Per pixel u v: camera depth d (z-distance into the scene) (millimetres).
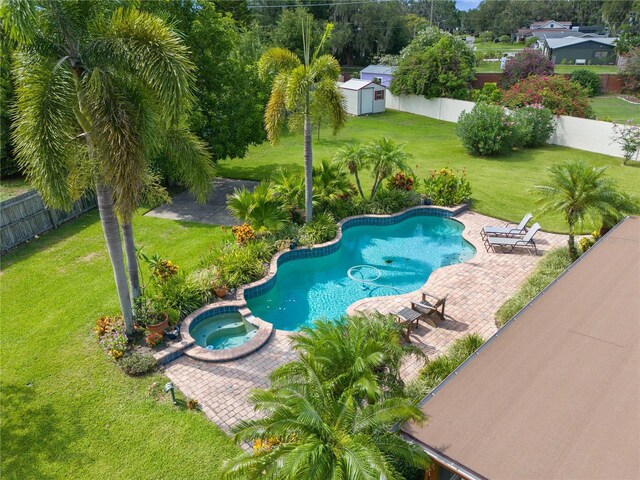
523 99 31141
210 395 9945
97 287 14055
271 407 6301
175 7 19500
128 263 11602
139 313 11695
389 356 7930
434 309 12281
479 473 5668
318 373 7363
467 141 28062
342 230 18531
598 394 6777
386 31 65188
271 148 30750
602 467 5617
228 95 20688
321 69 15641
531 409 6566
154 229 18141
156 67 8648
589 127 28578
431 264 16531
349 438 5945
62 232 18016
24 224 17078
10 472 8219
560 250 15469
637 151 26047
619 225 13156
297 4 59312
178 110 8992
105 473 8180
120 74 9211
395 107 44250
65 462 8391
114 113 8562
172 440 8812
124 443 8758
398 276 15750
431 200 20625
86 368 10680
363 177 24047
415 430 6352
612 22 85688
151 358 10750
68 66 9094
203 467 8250
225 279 13812
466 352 10258
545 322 8609
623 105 42656
